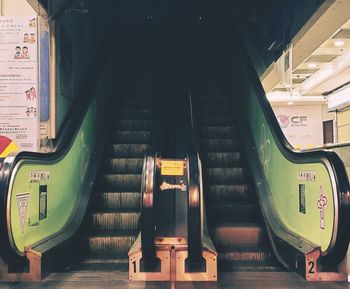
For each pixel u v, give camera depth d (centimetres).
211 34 955
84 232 386
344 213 255
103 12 753
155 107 560
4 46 352
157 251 277
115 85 679
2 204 254
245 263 341
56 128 404
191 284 268
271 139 412
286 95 1077
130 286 264
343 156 294
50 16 391
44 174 319
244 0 787
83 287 263
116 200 429
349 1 407
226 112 610
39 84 362
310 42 537
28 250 279
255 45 693
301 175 321
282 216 374
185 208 380
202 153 500
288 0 546
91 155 478
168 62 782
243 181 468
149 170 278
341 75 805
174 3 1005
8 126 350
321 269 277
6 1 365
